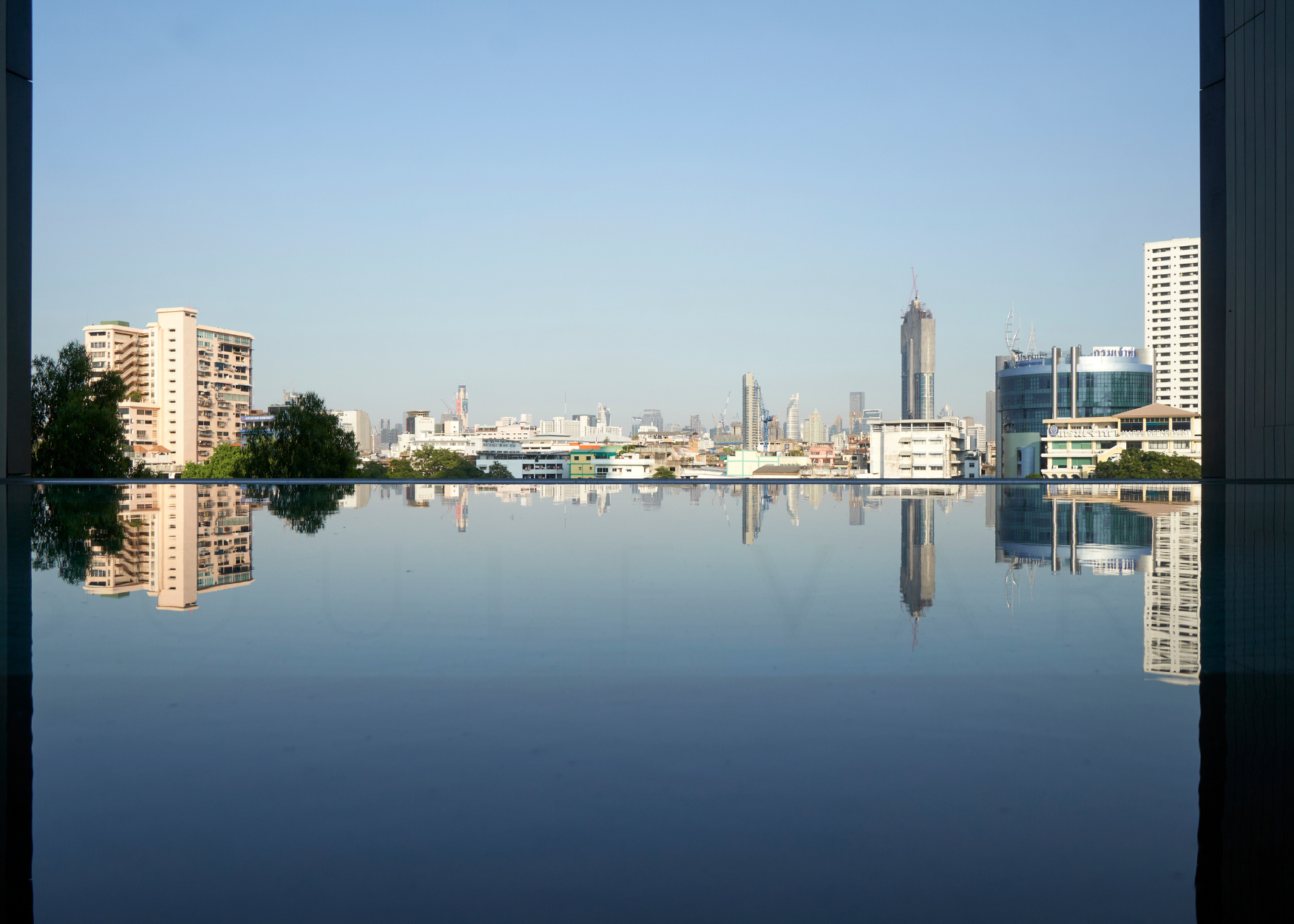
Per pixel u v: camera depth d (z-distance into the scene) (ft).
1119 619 6.01
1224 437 31.27
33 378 50.39
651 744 3.65
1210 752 3.54
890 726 3.87
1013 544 10.61
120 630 5.74
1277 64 28.60
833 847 2.74
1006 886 2.52
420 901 2.43
